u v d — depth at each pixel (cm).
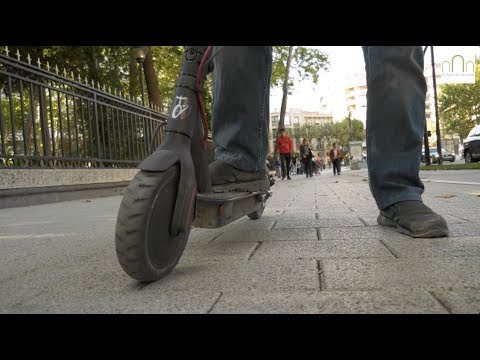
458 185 639
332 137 9781
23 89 729
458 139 7138
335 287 135
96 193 884
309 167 2247
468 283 131
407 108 226
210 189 196
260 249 208
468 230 227
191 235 264
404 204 229
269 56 232
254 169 236
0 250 254
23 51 1167
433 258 167
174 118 163
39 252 239
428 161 2239
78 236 296
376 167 236
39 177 702
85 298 139
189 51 172
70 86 829
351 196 538
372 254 181
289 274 155
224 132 232
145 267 142
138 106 1104
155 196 143
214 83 233
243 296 130
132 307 126
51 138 795
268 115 243
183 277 159
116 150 995
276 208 418
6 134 772
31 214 510
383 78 226
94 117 922
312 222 299
